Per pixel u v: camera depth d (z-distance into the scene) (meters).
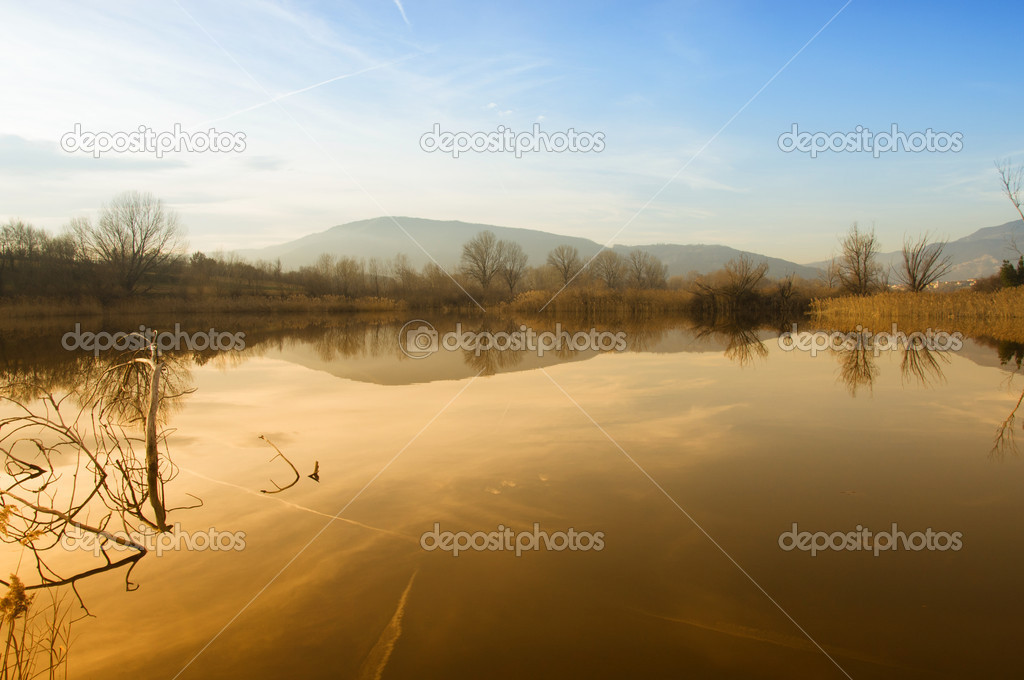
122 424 7.70
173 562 3.91
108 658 2.95
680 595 3.35
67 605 3.47
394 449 6.26
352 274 53.50
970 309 25.17
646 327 27.41
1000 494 4.82
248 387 10.34
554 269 67.81
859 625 3.07
